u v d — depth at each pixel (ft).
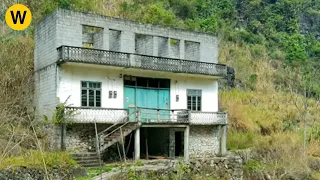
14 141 63.16
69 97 69.56
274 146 91.50
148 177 56.34
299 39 191.42
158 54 82.43
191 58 87.76
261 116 112.68
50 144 67.87
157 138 82.38
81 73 71.56
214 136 85.81
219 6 176.65
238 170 77.41
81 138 69.26
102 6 119.14
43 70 74.64
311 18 214.90
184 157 76.64
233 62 144.77
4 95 74.08
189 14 152.87
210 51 88.43
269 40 184.55
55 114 66.03
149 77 79.82
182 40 84.17
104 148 65.46
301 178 81.10
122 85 75.97
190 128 82.12
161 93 81.46
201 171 69.56
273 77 157.07
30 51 86.02
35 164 52.65
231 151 87.04
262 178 78.89
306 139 99.35
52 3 106.11
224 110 102.68
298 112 123.34
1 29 91.76
